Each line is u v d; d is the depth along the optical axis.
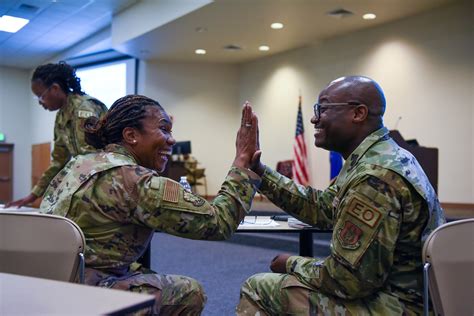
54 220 1.11
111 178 1.18
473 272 1.19
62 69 2.19
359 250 1.15
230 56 8.59
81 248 1.10
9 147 11.21
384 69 6.74
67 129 2.20
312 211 1.61
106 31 8.24
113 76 9.42
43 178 2.31
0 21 7.65
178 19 6.39
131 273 1.28
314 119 1.42
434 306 1.12
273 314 1.29
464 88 5.88
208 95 9.12
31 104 11.46
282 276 1.31
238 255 4.44
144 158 1.30
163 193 1.17
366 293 1.18
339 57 7.35
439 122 6.12
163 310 1.21
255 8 5.99
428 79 6.23
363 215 1.17
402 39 6.52
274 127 8.47
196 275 3.56
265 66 8.66
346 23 6.66
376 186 1.17
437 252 1.11
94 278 1.17
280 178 1.63
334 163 6.84
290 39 7.46
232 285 3.24
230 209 1.26
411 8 6.08
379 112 1.36
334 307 1.21
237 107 9.21
